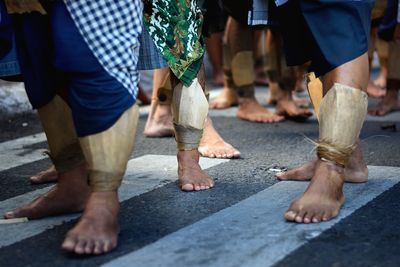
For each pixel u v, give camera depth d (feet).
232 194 9.41
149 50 8.85
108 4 7.13
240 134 14.05
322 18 8.05
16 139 14.39
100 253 7.16
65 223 8.32
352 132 8.11
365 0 8.13
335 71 8.04
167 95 13.80
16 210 8.50
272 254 7.07
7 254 7.36
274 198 9.09
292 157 11.71
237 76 15.64
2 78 8.60
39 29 7.80
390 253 7.08
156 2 8.78
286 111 15.47
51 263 7.07
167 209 8.79
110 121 7.19
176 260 6.98
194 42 9.35
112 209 7.41
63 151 8.48
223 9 12.11
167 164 11.41
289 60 9.00
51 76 8.00
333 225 7.88
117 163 7.34
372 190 9.30
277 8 8.98
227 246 7.33
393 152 11.76
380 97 18.88
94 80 7.11
